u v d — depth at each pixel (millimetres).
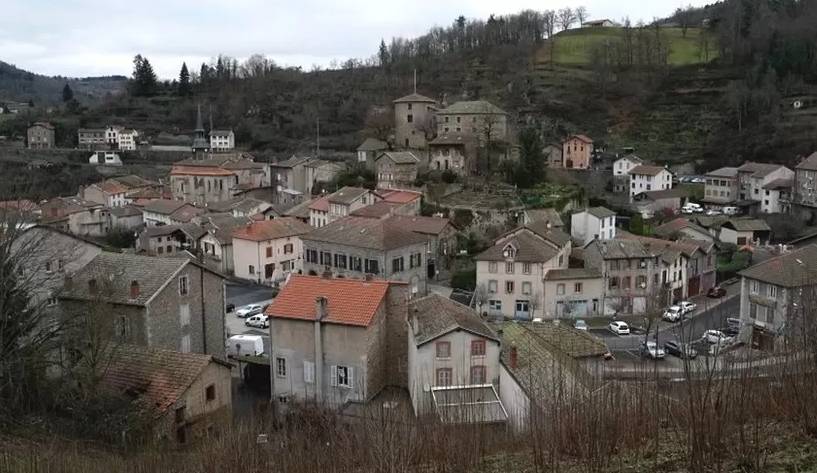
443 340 40219
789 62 160875
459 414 28922
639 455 18719
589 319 75562
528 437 23047
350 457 22766
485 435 24453
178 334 46719
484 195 107312
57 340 40375
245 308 76562
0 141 198250
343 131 175375
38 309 41781
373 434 24141
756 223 104875
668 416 20719
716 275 89125
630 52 181625
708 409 18484
